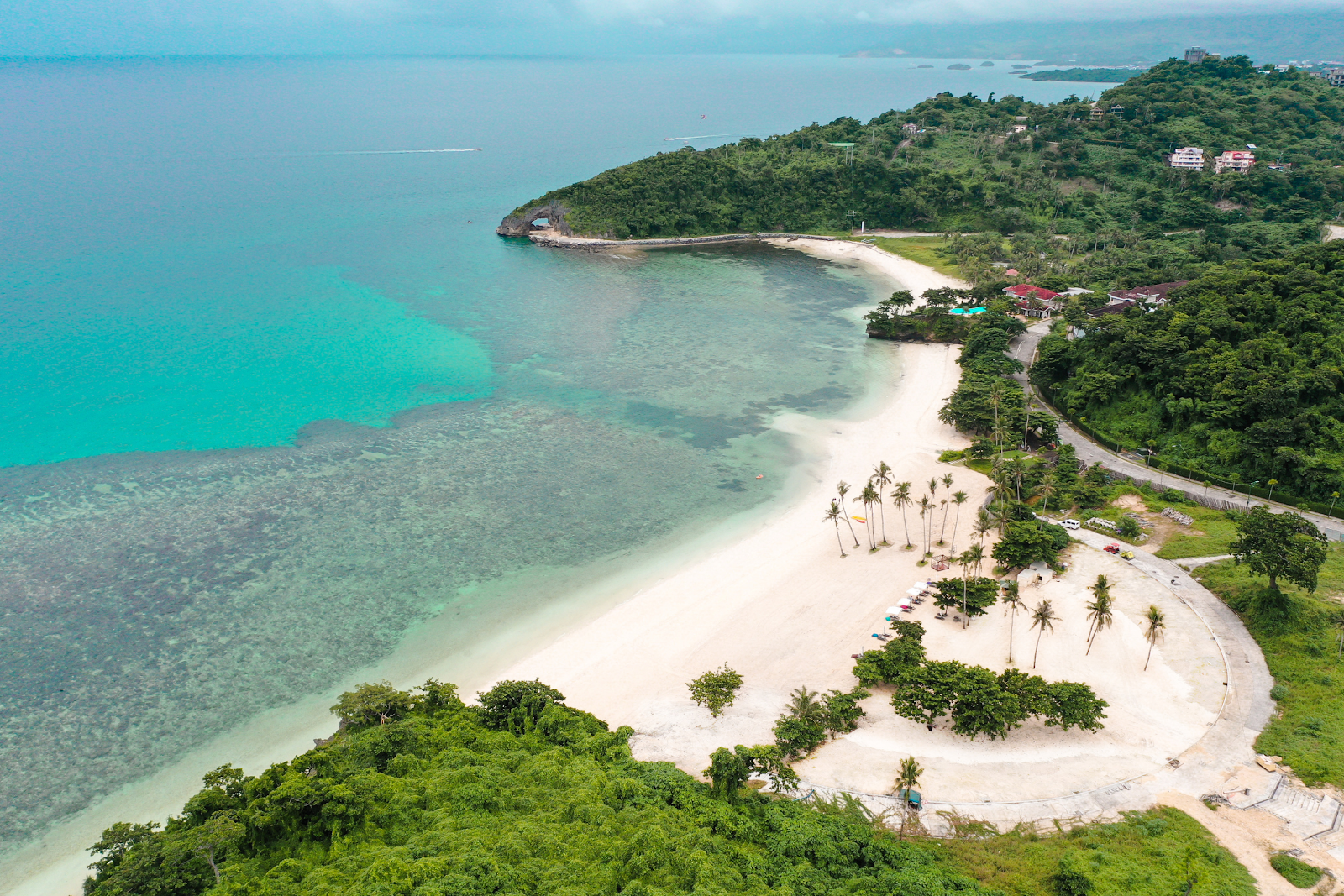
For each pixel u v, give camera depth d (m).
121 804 72.50
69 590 101.12
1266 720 76.12
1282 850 61.28
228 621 96.75
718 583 105.44
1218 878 57.75
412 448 142.12
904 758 75.12
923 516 119.44
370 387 168.00
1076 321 182.25
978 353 174.25
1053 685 77.94
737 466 137.12
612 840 60.06
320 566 107.69
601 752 74.81
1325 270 153.75
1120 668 86.00
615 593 103.62
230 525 116.62
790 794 71.44
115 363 176.38
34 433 143.75
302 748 78.69
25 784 74.50
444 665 90.69
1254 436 120.56
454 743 75.00
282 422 150.75
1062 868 59.31
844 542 114.38
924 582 104.12
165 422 149.50
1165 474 128.25
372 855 58.34
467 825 62.59
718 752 70.25
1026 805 68.38
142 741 79.56
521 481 131.38
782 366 182.88
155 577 104.38
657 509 123.69
